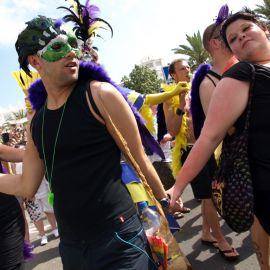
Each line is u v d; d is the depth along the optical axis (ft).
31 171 5.95
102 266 5.13
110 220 5.16
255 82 5.62
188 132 11.54
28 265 14.08
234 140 5.89
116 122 5.28
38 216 16.40
